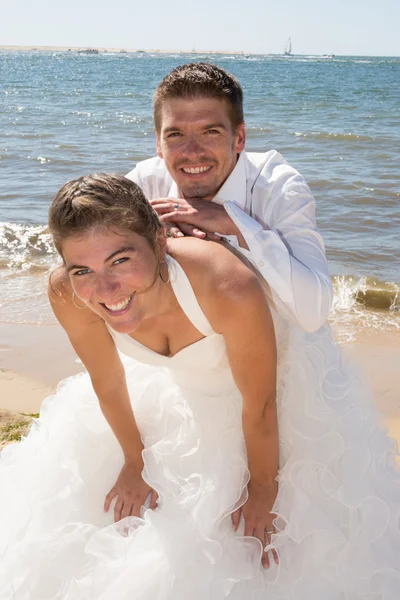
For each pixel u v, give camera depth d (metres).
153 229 1.98
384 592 2.12
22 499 2.33
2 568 2.18
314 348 2.32
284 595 2.10
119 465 2.46
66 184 1.92
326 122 20.84
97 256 1.89
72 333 2.27
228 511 2.17
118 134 18.17
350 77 59.50
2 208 9.66
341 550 2.12
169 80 2.37
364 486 2.16
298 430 2.23
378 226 8.57
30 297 6.26
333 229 8.45
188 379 2.34
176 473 2.26
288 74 64.94
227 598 2.05
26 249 7.72
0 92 37.62
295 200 2.42
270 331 2.05
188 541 2.05
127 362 2.65
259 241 2.17
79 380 2.72
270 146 15.70
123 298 1.96
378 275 6.76
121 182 1.95
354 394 2.35
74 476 2.38
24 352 5.04
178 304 2.09
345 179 11.20
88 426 2.50
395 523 2.24
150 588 1.98
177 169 2.45
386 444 2.32
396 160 13.40
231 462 2.21
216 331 2.10
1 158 14.00
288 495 2.18
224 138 2.39
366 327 5.59
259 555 2.12
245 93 34.72
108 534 2.14
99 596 2.01
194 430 2.31
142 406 2.51
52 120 21.73
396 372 4.70
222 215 2.25
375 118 22.22
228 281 2.00
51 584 2.15
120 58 145.00
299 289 2.19
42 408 2.70
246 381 2.10
